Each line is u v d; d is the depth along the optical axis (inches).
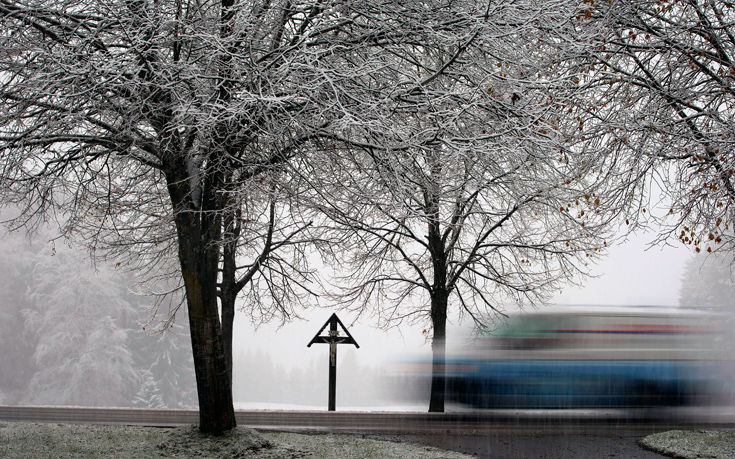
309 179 464.8
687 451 447.8
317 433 529.0
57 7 436.1
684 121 484.1
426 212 575.5
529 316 650.2
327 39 447.5
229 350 649.0
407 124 453.7
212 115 402.0
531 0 484.4
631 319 657.6
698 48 498.9
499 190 627.8
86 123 442.6
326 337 626.5
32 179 454.9
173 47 437.1
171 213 616.7
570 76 514.9
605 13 490.3
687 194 499.2
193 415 552.7
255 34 447.8
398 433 533.3
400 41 459.8
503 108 459.5
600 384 636.7
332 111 407.5
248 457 409.7
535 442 498.9
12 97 420.8
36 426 514.6
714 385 664.4
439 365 656.4
